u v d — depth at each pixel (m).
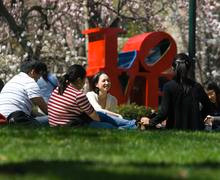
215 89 22.36
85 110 19.48
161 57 33.62
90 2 43.59
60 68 42.41
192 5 28.64
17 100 20.84
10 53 42.53
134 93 33.41
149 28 47.81
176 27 47.25
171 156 12.84
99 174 9.80
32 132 16.28
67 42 43.94
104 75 22.11
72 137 15.63
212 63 47.81
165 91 18.73
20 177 9.70
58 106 19.59
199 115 18.67
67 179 9.44
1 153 12.84
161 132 17.48
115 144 14.75
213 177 9.64
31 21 43.88
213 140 16.41
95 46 33.31
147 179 9.40
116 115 21.03
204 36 46.81
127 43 34.00
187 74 18.69
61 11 44.12
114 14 45.78
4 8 41.75
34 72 21.33
